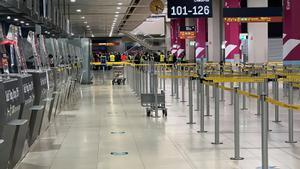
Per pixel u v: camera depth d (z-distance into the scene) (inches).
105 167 251.0
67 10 1118.4
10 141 212.5
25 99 245.3
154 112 485.7
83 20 1457.9
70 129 379.6
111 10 1159.6
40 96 294.5
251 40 1129.4
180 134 350.3
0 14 390.6
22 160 268.1
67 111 504.4
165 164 255.9
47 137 342.3
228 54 1142.3
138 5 1155.3
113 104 578.9
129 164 257.1
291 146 301.3
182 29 1622.8
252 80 314.2
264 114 215.6
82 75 991.6
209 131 362.6
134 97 677.3
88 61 1000.2
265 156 216.2
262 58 1121.4
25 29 567.8
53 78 382.0
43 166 254.1
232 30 1135.6
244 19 906.1
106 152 289.1
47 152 290.2
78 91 795.4
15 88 220.1
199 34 1530.5
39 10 480.4
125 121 424.5
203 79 337.7
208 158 269.0
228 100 607.2
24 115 246.5
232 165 251.3
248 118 435.8
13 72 277.4
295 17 768.3
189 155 277.6
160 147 302.4
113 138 337.1
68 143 319.6
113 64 1126.4
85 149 298.8
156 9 843.4
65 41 616.4
